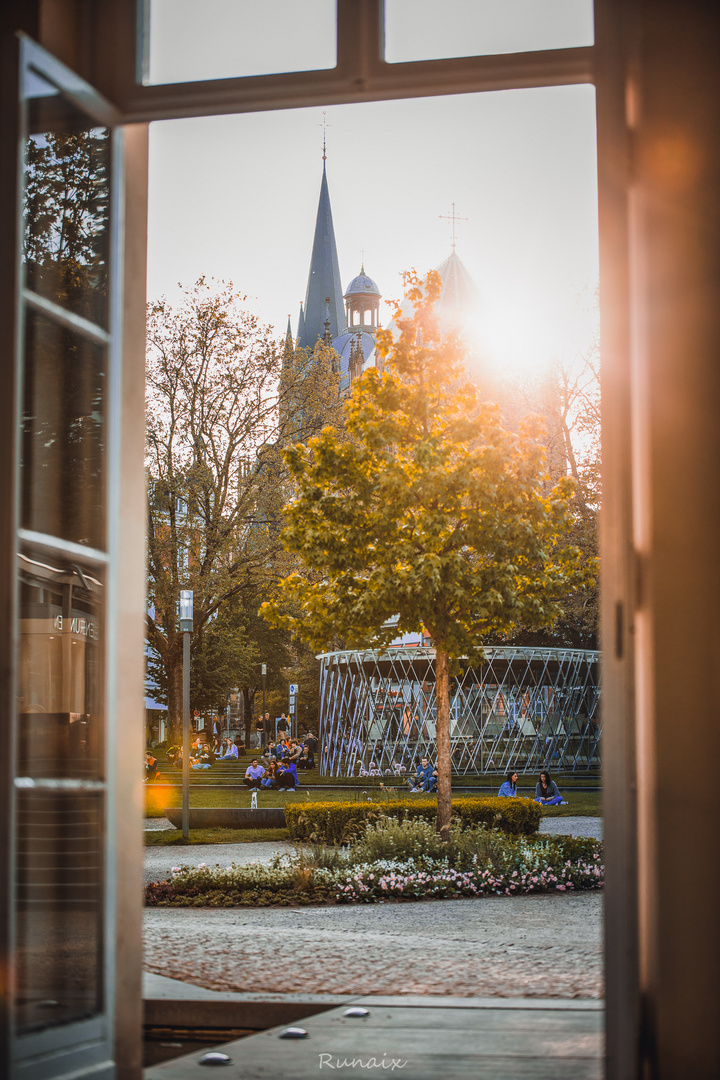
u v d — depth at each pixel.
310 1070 4.30
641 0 3.64
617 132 3.69
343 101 3.96
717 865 3.37
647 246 3.59
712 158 3.58
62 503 5.35
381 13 3.85
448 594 14.43
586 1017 5.17
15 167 3.40
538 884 11.89
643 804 3.55
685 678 3.45
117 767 3.78
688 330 3.54
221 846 17.45
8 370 3.39
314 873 11.88
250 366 34.38
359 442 15.40
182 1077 4.26
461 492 14.53
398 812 16.92
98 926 3.70
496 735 34.88
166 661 37.81
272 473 34.53
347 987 5.96
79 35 4.02
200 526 36.19
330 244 124.44
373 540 15.10
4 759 3.28
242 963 6.80
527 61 3.78
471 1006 5.41
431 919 9.51
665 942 3.38
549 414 33.69
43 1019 3.53
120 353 4.01
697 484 3.50
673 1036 3.35
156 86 3.97
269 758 38.09
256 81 3.90
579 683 36.22
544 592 15.62
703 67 3.60
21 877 4.27
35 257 5.58
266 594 37.62
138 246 4.18
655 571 3.49
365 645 15.52
